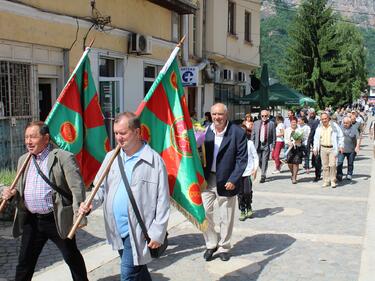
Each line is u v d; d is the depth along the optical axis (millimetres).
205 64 20031
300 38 44844
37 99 10430
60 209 4527
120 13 13516
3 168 9570
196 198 5273
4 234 7117
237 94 25656
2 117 9500
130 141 4066
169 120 5445
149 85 15781
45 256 6238
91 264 6004
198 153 6023
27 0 9867
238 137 6168
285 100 23641
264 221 8414
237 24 23938
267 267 6066
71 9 11344
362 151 22656
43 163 4582
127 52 13961
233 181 6078
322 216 8797
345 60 45844
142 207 4070
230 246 6387
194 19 19812
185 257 6406
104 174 4152
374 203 9992
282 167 16094
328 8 44750
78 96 6035
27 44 10047
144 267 4285
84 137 6176
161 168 4145
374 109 65188
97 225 7766
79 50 11664
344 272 5895
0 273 5629
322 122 12234
